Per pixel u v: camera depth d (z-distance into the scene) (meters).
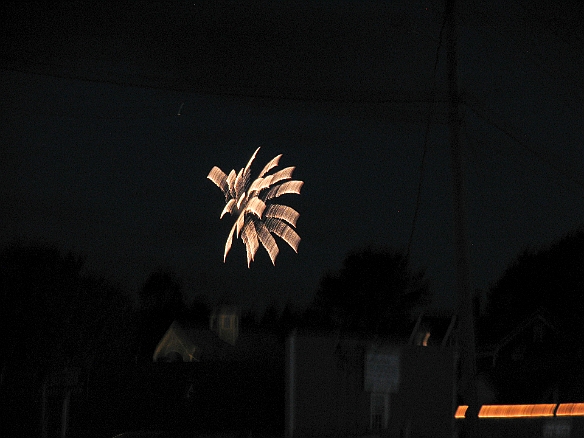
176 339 42.88
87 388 38.97
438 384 30.36
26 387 33.38
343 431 28.48
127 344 42.97
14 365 36.88
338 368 28.80
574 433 36.28
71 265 39.69
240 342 43.25
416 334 41.72
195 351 42.03
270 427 30.61
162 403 35.72
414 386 29.34
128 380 38.19
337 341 28.97
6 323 37.31
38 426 31.30
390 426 28.44
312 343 28.41
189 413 34.34
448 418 30.42
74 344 38.59
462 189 16.27
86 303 39.31
